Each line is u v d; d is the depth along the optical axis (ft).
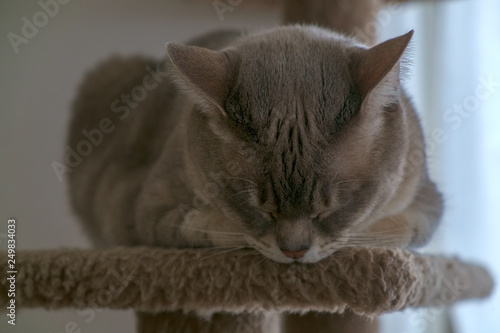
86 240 2.32
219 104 1.54
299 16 2.16
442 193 1.97
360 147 1.57
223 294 1.55
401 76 1.60
